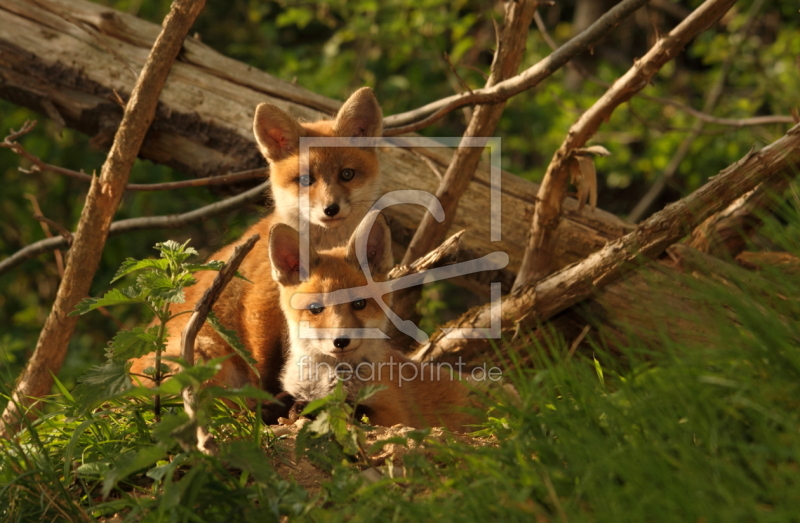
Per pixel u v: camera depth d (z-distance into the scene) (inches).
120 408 301.4
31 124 389.1
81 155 838.5
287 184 416.5
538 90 959.6
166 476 225.1
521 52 409.4
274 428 289.1
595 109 375.6
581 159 377.4
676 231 339.9
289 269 346.6
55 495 237.8
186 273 267.4
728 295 245.3
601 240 444.1
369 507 211.0
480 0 975.0
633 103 911.7
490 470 211.8
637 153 1112.8
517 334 367.6
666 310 275.7
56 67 477.4
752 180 332.5
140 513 230.5
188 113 474.3
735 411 213.2
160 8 925.2
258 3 1058.1
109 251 778.2
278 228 339.3
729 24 966.4
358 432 243.8
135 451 256.4
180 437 219.3
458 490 216.1
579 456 207.2
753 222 397.4
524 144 946.7
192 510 216.1
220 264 269.0
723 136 847.7
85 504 251.9
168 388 230.8
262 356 370.9
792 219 290.2
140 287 265.7
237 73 492.1
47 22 489.1
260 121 417.7
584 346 407.2
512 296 378.9
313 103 492.7
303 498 218.5
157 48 359.3
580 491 196.5
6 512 239.6
